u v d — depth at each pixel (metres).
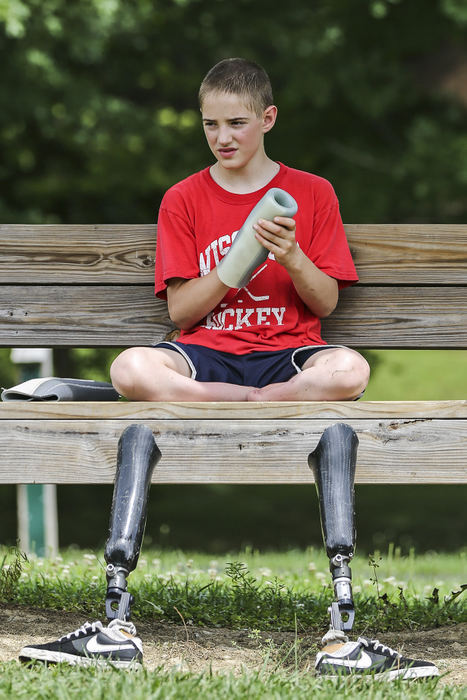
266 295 10.77
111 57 36.91
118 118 34.78
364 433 9.67
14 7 28.91
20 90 33.03
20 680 7.76
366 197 36.91
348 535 8.37
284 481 9.63
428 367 51.56
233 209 10.96
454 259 12.08
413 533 32.16
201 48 37.34
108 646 8.13
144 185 36.19
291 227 9.72
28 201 36.84
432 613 11.25
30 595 11.67
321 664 8.18
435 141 36.00
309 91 35.66
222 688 7.51
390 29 36.38
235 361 10.45
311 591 12.75
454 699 7.60
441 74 38.25
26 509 18.45
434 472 9.68
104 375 33.41
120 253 12.14
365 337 12.07
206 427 9.67
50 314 12.09
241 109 10.52
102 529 33.28
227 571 11.97
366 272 12.06
